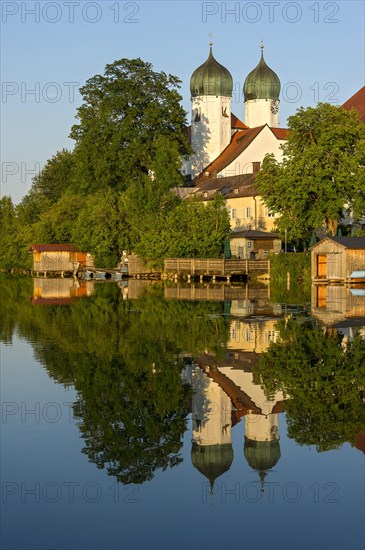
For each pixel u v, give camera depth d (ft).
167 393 70.49
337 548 37.35
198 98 491.31
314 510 42.32
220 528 39.88
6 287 249.75
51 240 390.42
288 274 264.72
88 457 51.60
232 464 50.34
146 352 93.76
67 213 391.86
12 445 54.34
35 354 92.48
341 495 44.55
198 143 489.67
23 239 421.18
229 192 372.79
